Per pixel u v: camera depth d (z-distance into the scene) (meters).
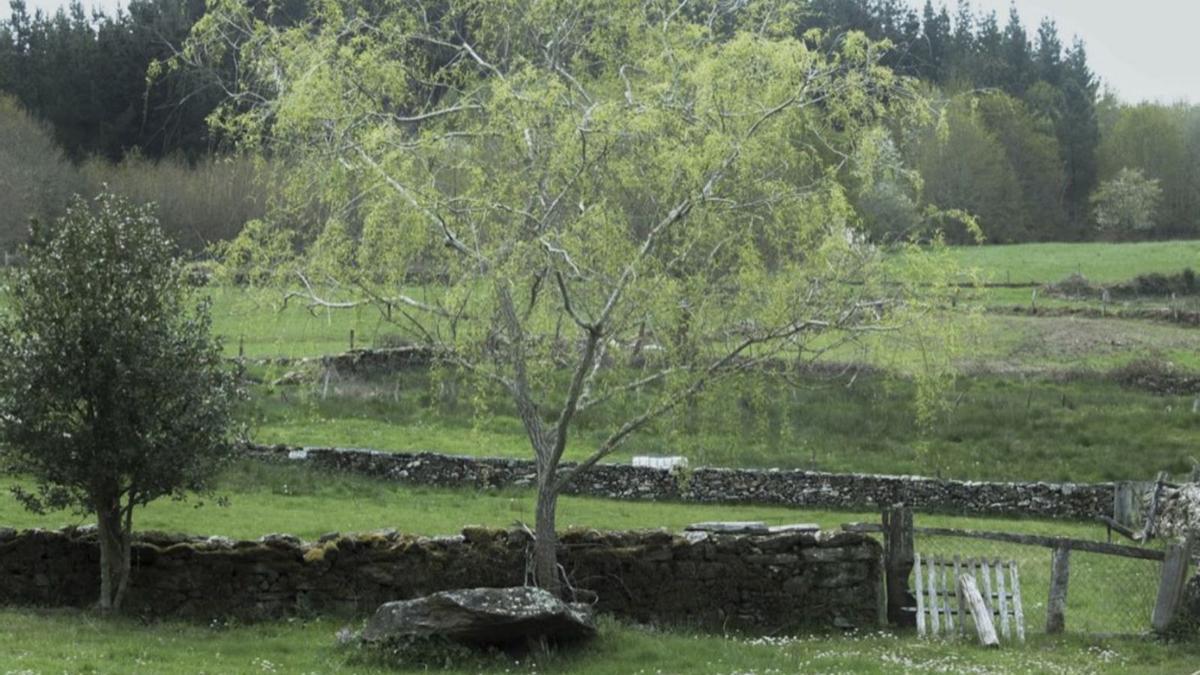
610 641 20.81
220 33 22.77
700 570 23.12
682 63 21.53
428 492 36.25
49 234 23.81
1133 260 88.62
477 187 21.09
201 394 23.03
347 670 18.86
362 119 21.72
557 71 23.20
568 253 20.72
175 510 30.67
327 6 22.47
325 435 41.44
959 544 30.86
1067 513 36.94
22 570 23.28
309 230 22.42
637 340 22.23
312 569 22.81
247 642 20.52
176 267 23.64
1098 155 128.75
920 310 21.17
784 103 20.70
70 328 22.27
